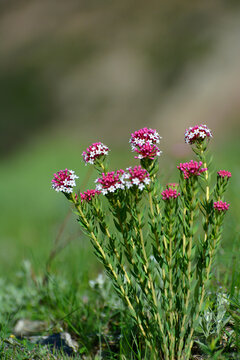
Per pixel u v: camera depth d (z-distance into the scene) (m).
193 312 3.09
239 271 3.98
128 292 3.19
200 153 3.12
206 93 25.16
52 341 4.03
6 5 41.09
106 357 3.66
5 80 34.09
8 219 13.25
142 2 33.97
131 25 32.78
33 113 30.62
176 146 6.68
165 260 3.07
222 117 23.41
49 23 37.25
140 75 29.19
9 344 3.90
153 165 3.04
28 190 17.73
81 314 4.48
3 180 20.86
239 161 10.57
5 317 4.75
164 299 3.06
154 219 3.03
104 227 3.08
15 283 5.68
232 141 18.28
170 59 28.89
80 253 5.66
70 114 29.72
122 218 3.02
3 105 31.81
